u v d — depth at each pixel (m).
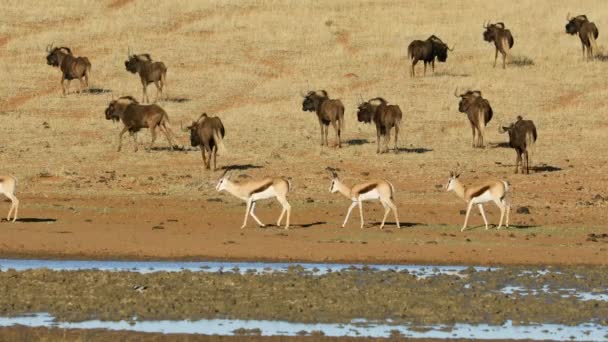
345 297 62.47
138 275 67.81
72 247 78.88
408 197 103.31
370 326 56.28
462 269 72.75
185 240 81.94
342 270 71.25
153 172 115.06
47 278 66.56
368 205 99.69
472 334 54.81
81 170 115.56
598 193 107.25
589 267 74.19
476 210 98.12
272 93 163.88
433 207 99.19
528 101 157.38
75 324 56.19
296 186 108.62
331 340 53.38
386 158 123.44
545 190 108.12
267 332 54.84
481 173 116.19
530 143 114.69
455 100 157.88
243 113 150.00
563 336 54.56
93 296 62.12
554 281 68.62
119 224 89.75
